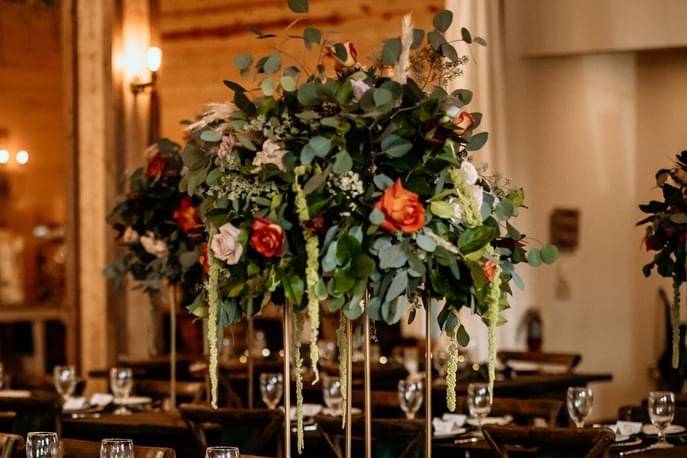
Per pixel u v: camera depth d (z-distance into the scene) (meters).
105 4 9.60
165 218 6.21
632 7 11.02
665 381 10.63
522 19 11.39
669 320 10.73
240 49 11.74
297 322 3.63
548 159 11.90
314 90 3.38
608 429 4.58
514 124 11.58
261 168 3.41
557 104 11.91
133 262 6.45
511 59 11.48
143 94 9.66
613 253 12.06
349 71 3.54
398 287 3.36
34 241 15.46
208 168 3.58
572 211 11.98
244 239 3.43
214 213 3.48
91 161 9.67
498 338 11.47
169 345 11.47
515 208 3.66
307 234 3.34
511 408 5.96
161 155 6.20
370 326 3.69
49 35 15.61
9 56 15.34
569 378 8.22
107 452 3.72
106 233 9.62
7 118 15.38
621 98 12.12
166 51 12.23
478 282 3.36
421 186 3.37
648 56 12.09
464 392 7.44
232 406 7.80
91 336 9.68
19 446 4.44
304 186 3.38
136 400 7.17
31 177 15.54
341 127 3.33
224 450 3.55
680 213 4.74
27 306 12.66
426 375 3.61
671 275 4.75
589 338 12.02
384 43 3.46
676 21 10.87
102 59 9.62
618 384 12.02
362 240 3.34
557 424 6.34
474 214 3.41
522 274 11.80
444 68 3.54
